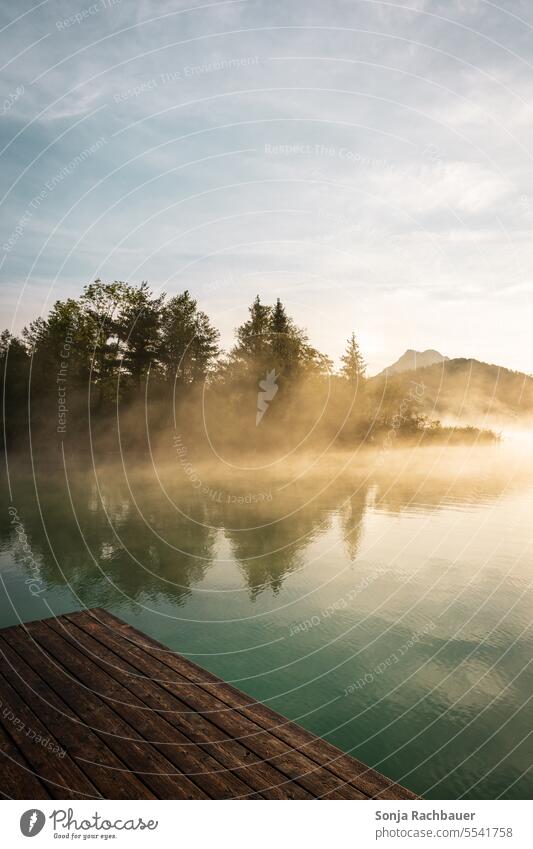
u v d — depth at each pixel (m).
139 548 11.49
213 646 6.77
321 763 3.54
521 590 8.73
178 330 33.00
